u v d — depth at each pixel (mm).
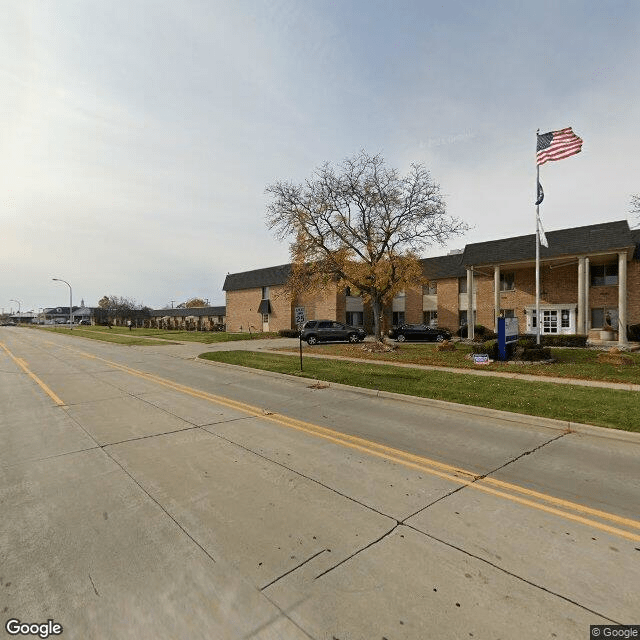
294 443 6461
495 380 11867
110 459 5707
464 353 19672
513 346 17062
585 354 18484
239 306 48156
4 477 5086
